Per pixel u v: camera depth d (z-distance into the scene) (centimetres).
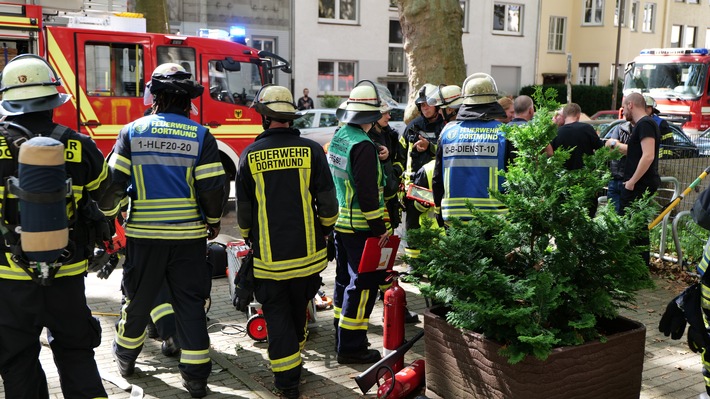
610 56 3403
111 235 377
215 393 416
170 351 470
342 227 460
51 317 330
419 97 604
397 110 1738
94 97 934
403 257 390
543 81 3403
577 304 351
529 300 349
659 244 742
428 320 387
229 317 556
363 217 452
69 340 341
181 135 396
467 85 455
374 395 416
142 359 468
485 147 442
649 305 595
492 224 371
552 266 355
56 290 328
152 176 392
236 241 608
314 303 525
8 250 316
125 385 415
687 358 476
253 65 1064
